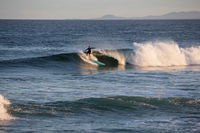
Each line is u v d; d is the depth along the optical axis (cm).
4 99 6606
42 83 9269
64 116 6147
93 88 8681
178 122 5978
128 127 5641
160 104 7006
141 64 13962
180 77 10656
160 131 5466
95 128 5553
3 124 5516
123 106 6800
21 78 9988
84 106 6675
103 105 6781
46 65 12719
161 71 12106
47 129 5409
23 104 6475
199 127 5722
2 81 9362
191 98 7406
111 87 8850
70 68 12662
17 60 12694
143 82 9644
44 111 6284
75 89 8512
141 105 6894
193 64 14350
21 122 5672
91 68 12875
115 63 13925
